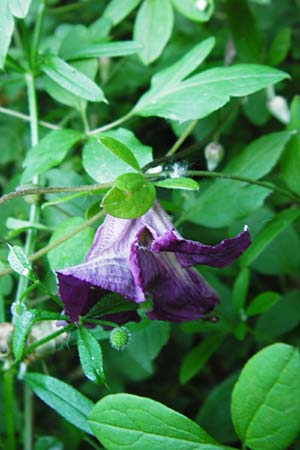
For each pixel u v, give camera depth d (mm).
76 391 234
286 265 286
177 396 327
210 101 251
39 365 313
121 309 227
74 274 211
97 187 234
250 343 310
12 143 344
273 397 206
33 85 287
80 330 222
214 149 284
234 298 280
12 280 274
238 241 215
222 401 276
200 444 209
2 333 241
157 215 225
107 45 280
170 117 254
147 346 264
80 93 262
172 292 230
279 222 274
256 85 249
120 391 310
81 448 302
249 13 309
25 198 271
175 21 338
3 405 288
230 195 275
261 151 275
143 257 223
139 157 248
